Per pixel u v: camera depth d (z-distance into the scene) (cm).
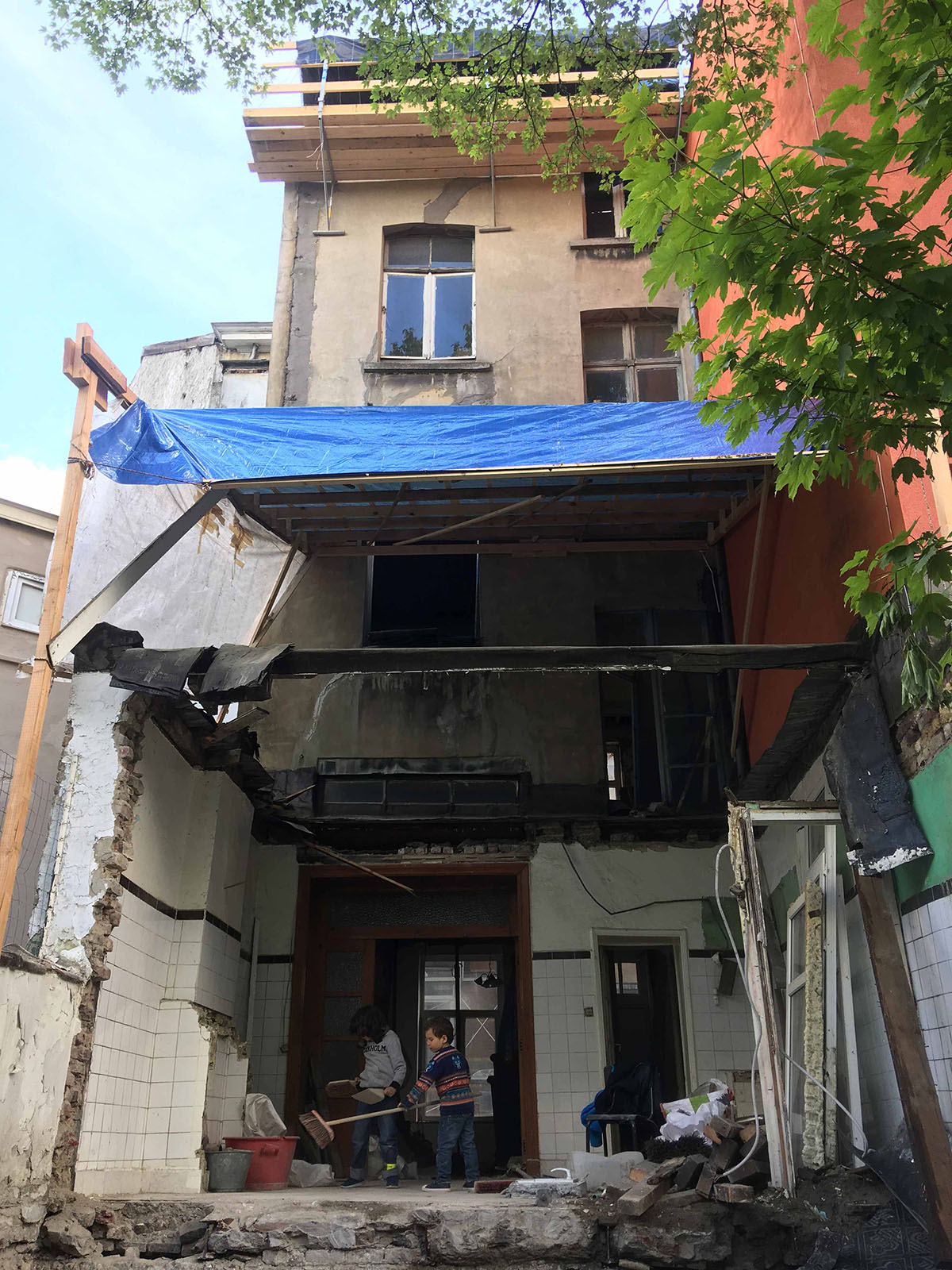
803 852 747
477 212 1141
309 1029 952
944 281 361
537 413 703
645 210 394
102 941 636
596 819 969
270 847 982
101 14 771
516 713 1008
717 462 684
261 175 1141
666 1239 530
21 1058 539
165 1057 719
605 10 801
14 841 592
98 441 682
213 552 955
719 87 768
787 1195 547
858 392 397
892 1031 551
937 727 551
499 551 974
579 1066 900
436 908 1009
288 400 1055
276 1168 734
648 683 1034
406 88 859
